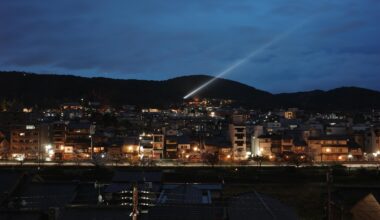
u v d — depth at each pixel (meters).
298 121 198.25
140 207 64.50
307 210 74.38
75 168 112.44
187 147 143.00
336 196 60.50
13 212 46.88
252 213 46.59
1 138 148.38
